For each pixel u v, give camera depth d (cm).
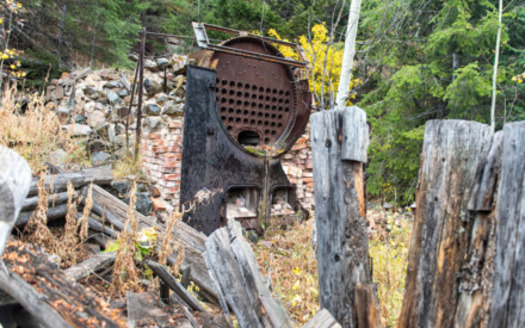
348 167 187
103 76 805
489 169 153
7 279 152
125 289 260
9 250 176
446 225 163
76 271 260
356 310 183
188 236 351
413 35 843
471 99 716
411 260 175
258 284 205
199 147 495
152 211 484
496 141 153
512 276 139
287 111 606
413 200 791
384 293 314
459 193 162
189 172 488
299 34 1169
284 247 492
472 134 161
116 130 651
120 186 471
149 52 1680
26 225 293
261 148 558
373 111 830
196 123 491
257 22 1168
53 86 898
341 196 187
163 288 249
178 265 285
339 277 188
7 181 135
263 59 546
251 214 541
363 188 191
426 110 845
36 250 204
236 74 557
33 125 438
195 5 1758
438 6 844
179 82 627
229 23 1209
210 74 501
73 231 292
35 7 1163
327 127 190
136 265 305
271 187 550
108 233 346
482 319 151
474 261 156
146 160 562
